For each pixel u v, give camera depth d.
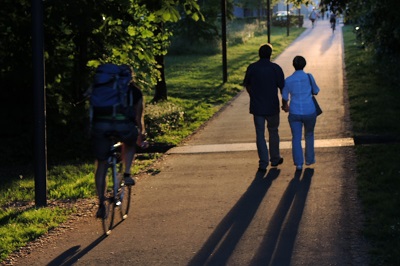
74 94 30.47
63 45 30.22
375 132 26.98
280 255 13.05
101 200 14.91
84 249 14.33
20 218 17.25
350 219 15.14
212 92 49.09
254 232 14.73
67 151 29.61
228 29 104.19
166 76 61.75
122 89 14.58
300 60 20.73
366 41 46.81
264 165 21.17
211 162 23.89
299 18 150.75
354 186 18.23
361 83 44.69
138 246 14.27
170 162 24.70
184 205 17.62
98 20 27.84
